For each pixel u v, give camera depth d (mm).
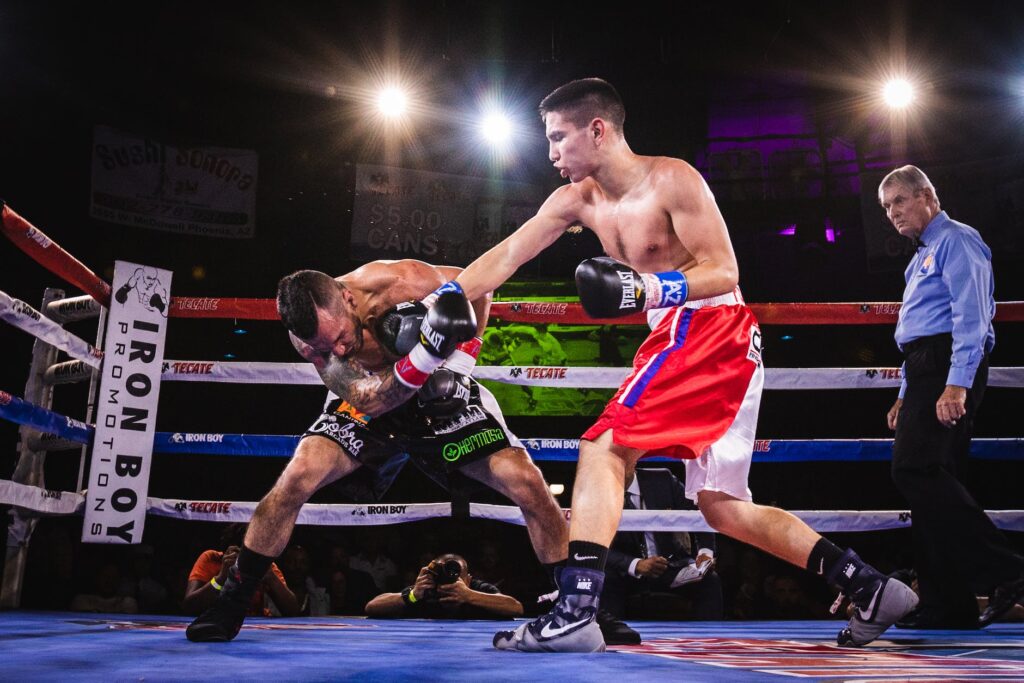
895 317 4004
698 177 2148
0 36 10148
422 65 10992
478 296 2305
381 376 1980
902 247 10172
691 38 10672
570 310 4039
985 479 9914
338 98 11242
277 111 11203
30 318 3287
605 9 10477
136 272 3928
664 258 2188
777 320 4031
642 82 11305
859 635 2193
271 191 11016
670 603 4539
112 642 2049
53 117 10344
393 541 7828
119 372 3846
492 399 2518
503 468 2355
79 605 5254
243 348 10562
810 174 11062
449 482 2457
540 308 4059
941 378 3072
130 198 9703
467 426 2354
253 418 10016
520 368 4074
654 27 10602
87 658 1652
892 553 9258
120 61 10664
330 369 2084
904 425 3154
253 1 10352
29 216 10141
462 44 10688
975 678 1391
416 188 10477
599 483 2010
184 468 9773
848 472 9938
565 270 10461
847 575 2176
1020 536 9312
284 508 2205
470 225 10531
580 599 1918
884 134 11109
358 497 2443
